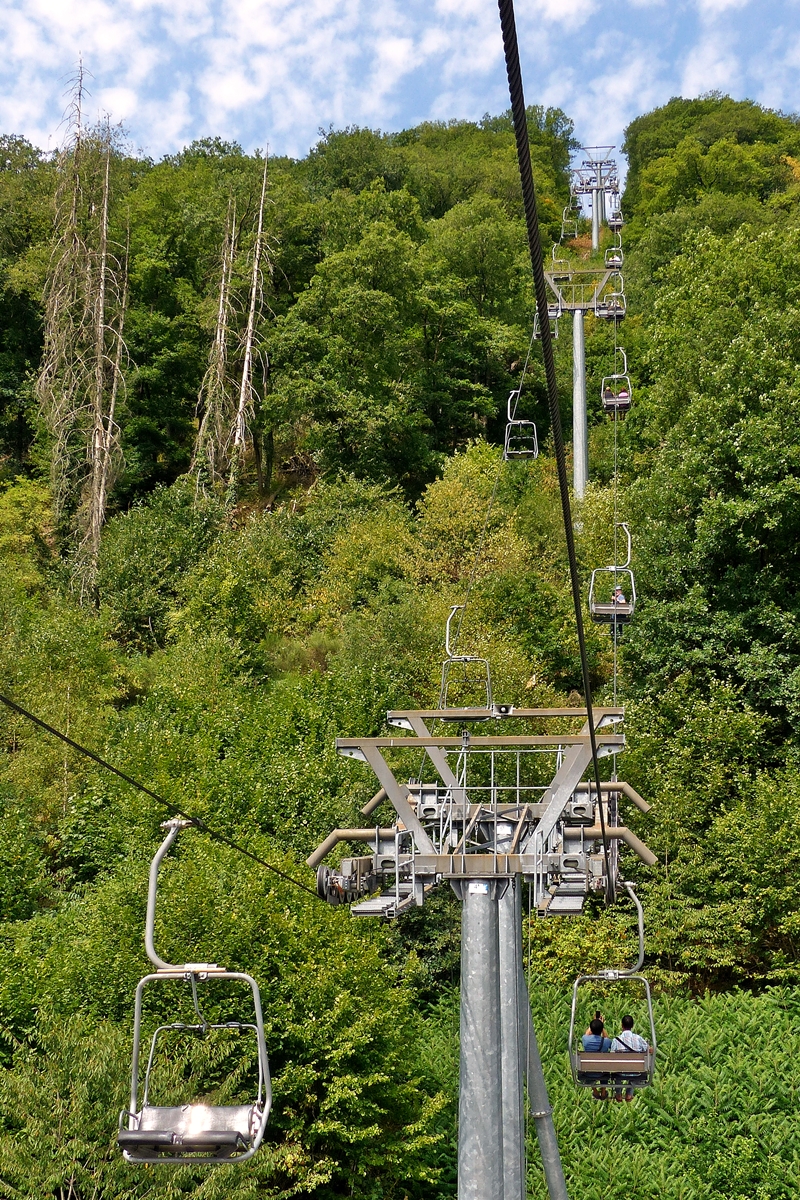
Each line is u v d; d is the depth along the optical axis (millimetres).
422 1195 20641
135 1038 9438
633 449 50281
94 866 27422
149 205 57688
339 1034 19250
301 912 21078
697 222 68438
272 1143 18750
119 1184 15852
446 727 28016
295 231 61188
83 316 47062
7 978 20297
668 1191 19609
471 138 103875
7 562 41594
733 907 25000
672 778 27094
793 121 103750
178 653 34594
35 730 30438
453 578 38656
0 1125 17406
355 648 32812
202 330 55906
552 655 34375
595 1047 17406
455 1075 22156
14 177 59750
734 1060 22500
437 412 55906
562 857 12164
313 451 53031
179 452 55406
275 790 26359
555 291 48656
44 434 52281
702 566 33656
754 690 31078
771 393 33125
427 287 55656
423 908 25562
